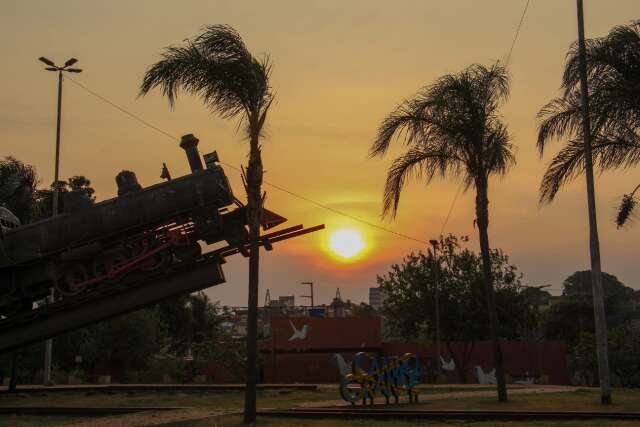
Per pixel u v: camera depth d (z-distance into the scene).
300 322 52.12
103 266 19.81
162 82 18.16
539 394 25.42
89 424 17.47
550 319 74.38
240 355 48.88
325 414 17.38
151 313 50.12
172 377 44.69
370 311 105.31
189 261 19.48
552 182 22.80
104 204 19.61
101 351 46.88
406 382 21.61
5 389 27.36
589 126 21.62
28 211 31.19
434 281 52.53
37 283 19.69
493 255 52.91
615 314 82.00
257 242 17.97
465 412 16.92
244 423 16.83
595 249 21.89
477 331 51.75
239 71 17.97
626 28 20.78
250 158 18.17
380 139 22.97
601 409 18.98
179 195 19.39
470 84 22.64
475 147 22.62
